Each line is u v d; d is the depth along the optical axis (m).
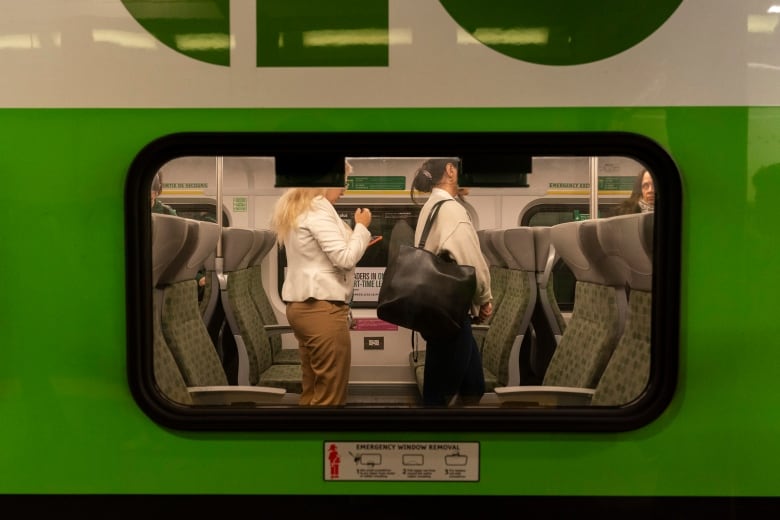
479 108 1.42
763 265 1.43
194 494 1.45
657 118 1.42
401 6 1.41
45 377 1.45
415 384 3.20
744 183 1.42
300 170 1.47
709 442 1.44
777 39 1.41
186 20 1.42
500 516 1.44
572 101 1.42
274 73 1.42
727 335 1.43
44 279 1.44
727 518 1.44
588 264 2.38
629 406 1.45
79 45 1.42
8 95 1.42
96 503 1.46
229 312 3.45
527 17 1.41
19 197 1.43
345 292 2.60
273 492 1.45
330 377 2.57
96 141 1.43
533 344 3.52
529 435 1.44
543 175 3.78
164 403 1.45
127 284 1.43
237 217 3.86
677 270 1.42
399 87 1.42
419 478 1.44
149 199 1.45
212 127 1.42
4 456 1.45
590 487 1.44
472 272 2.01
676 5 1.41
